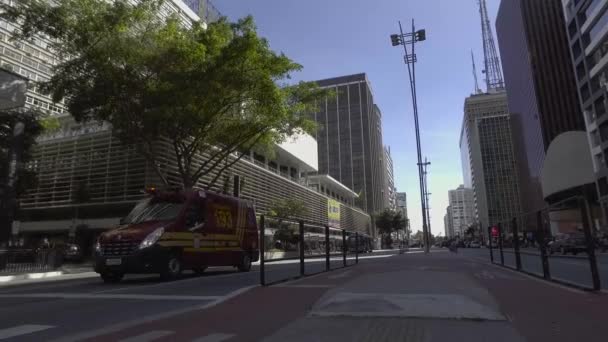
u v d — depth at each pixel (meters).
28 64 33.00
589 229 9.33
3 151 23.52
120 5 20.17
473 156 155.25
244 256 18.17
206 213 16.14
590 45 58.56
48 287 12.65
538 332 5.56
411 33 41.50
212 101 20.58
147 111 19.89
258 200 44.38
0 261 17.75
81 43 19.47
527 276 12.89
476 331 5.64
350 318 6.52
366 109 120.75
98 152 32.41
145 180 30.09
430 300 7.14
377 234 113.81
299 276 13.69
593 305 7.42
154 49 20.45
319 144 122.75
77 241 31.66
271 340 5.35
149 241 13.37
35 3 19.52
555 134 85.19
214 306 8.17
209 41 20.86
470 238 126.19
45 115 27.36
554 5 87.88
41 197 32.97
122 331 6.07
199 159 34.09
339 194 89.69
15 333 6.11
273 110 21.77
